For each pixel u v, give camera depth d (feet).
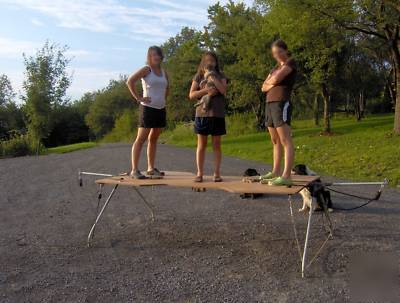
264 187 19.02
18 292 16.69
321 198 22.09
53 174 50.19
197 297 15.87
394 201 30.89
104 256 20.58
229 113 136.87
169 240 22.82
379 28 65.57
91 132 273.95
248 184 20.04
